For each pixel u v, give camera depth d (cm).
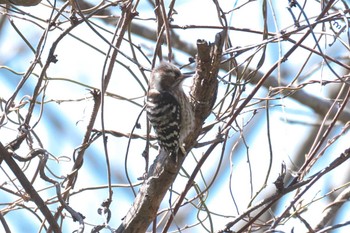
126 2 1196
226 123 1230
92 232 1162
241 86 1219
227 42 1185
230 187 1270
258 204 1172
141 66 1160
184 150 1177
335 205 1279
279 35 1122
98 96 1244
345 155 1152
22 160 1156
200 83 1112
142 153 1180
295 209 1213
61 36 1186
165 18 1181
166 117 1216
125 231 1184
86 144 1244
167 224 1184
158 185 1166
